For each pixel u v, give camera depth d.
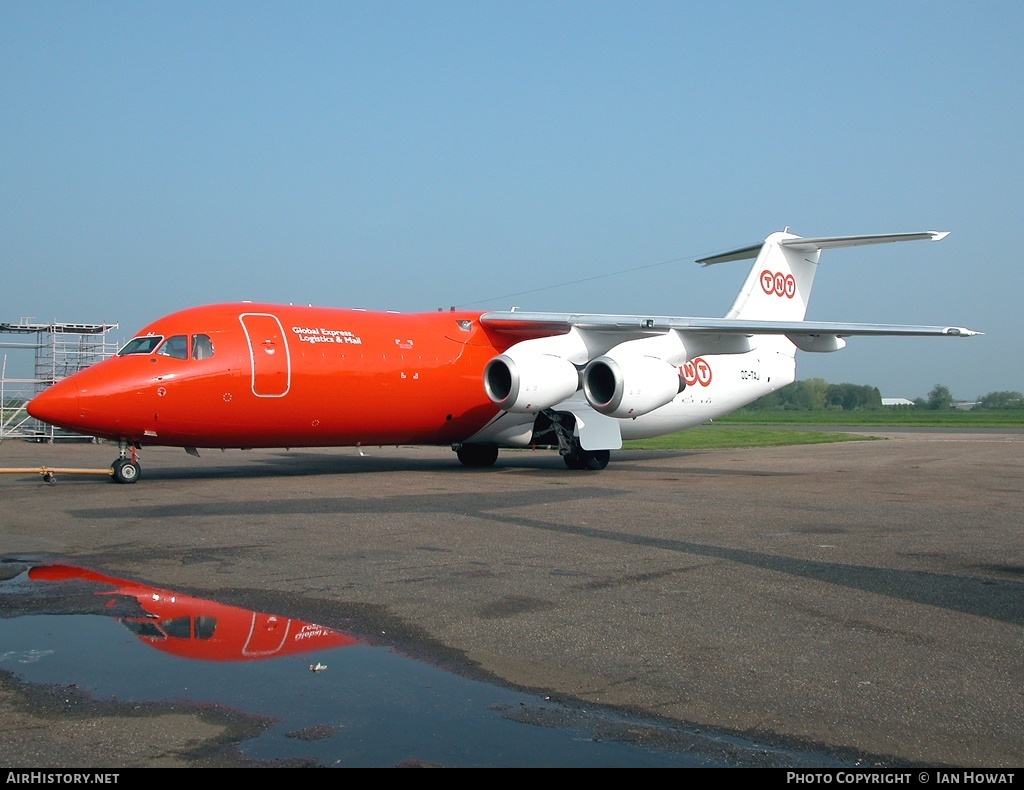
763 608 6.46
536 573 7.59
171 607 6.42
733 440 34.28
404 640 5.64
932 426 60.91
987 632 5.88
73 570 7.67
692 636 5.76
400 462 21.38
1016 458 24.16
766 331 16.88
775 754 3.98
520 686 4.82
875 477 17.56
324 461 21.48
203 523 10.31
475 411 18.27
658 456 24.69
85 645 5.49
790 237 21.78
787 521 10.83
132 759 3.87
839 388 130.00
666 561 8.14
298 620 6.09
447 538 9.33
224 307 15.97
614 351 17.44
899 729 4.27
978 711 4.51
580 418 18.44
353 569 7.72
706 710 4.50
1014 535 9.88
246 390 15.37
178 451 25.84
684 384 18.72
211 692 4.69
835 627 5.98
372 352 16.77
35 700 4.56
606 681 4.91
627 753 3.97
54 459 24.05
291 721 4.31
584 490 14.32
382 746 4.03
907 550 8.83
